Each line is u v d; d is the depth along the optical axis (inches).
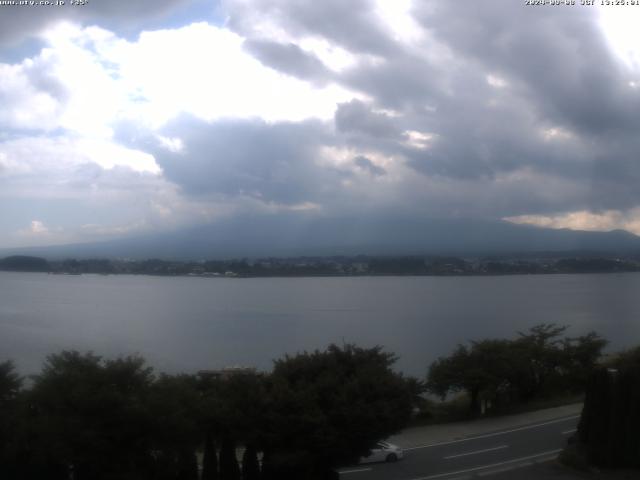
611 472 929.5
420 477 928.9
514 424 1269.7
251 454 820.6
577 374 1523.1
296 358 928.3
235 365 2444.6
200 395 807.7
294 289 7682.1
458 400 1461.6
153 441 721.0
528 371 1446.9
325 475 855.1
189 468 775.1
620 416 940.0
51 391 712.4
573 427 1237.7
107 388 714.8
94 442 683.4
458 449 1090.1
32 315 4525.1
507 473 941.8
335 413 804.6
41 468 719.1
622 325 4170.8
